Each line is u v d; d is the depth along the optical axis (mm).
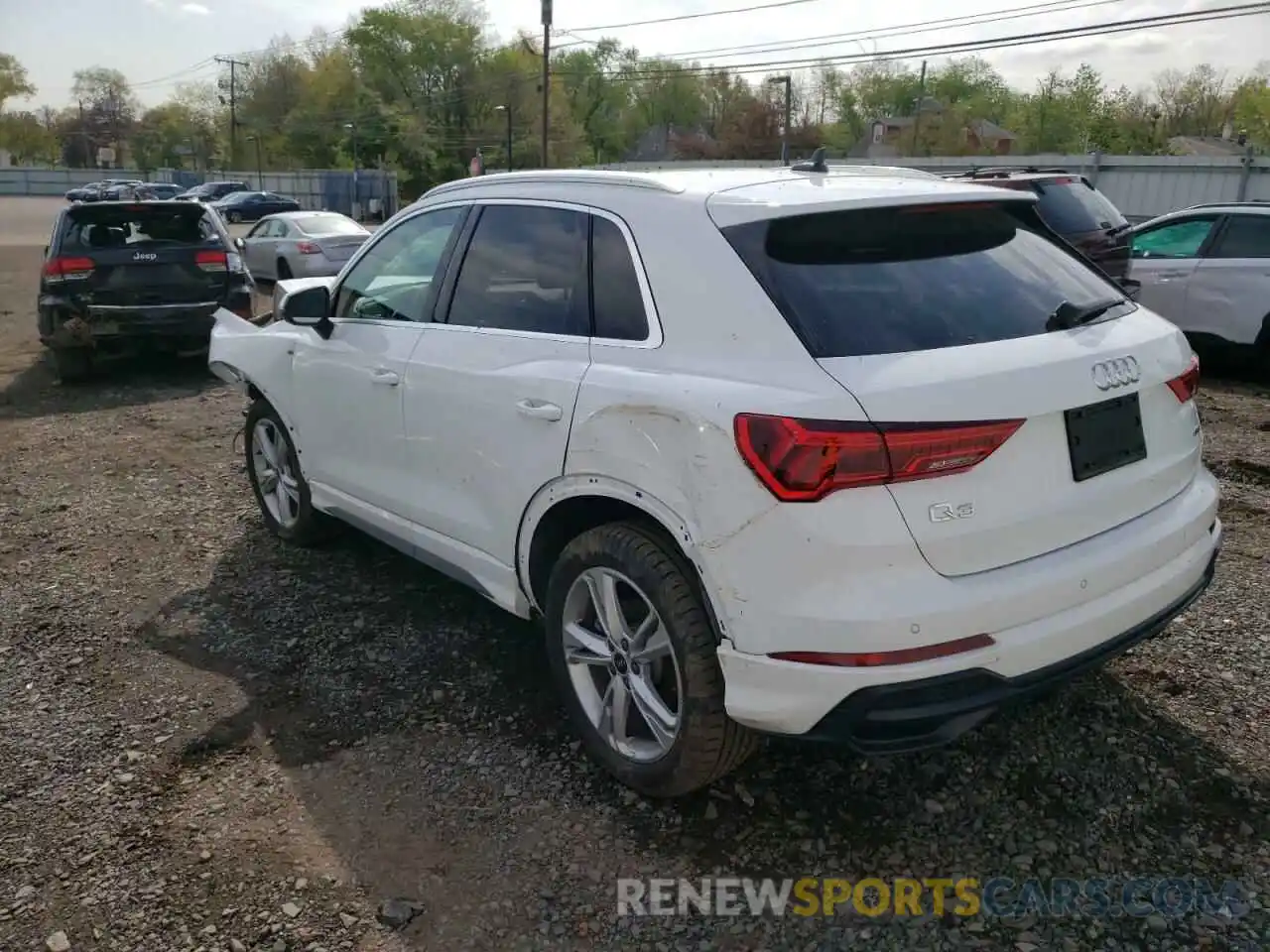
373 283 4328
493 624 4359
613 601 3080
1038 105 71312
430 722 3611
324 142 84875
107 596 4746
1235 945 2504
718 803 3104
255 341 5078
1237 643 3947
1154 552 2869
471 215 3848
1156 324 3160
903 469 2430
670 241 2984
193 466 6906
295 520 5211
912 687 2473
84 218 9578
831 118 85562
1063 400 2619
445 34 79812
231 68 92562
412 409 3840
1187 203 28109
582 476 3037
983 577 2555
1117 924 2586
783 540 2494
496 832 3010
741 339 2715
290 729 3590
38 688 3914
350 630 4324
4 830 3064
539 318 3381
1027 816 2998
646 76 82938
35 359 11461
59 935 2646
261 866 2885
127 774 3334
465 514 3648
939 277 2910
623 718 3156
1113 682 3682
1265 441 7066
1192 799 3041
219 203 51719
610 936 2609
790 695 2557
